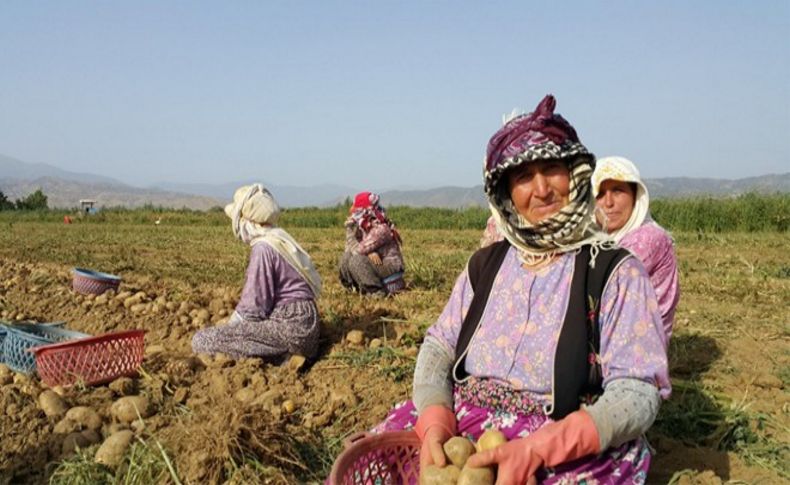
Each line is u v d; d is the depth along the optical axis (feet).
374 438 9.36
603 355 8.87
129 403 14.26
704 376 17.10
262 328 17.85
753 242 48.83
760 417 14.11
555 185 9.00
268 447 11.94
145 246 55.77
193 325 22.11
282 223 103.14
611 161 14.30
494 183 9.31
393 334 21.09
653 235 14.02
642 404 8.46
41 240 62.95
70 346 15.42
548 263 9.31
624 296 8.84
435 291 28.81
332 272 36.86
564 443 8.27
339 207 127.85
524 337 9.20
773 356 18.80
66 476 12.03
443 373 10.02
